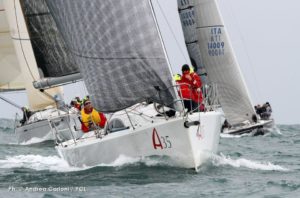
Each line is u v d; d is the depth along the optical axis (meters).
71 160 61.06
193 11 108.38
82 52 57.91
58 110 98.44
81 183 52.81
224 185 50.97
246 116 110.25
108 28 56.44
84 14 57.16
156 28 56.25
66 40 59.50
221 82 109.31
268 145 87.12
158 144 54.91
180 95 56.12
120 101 56.72
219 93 109.31
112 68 56.66
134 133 55.50
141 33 56.12
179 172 54.84
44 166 65.06
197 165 54.72
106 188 50.47
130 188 50.12
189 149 54.03
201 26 108.50
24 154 80.38
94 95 57.75
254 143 90.62
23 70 105.06
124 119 58.53
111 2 56.12
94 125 60.16
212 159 57.84
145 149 55.59
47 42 75.25
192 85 59.88
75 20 57.75
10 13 104.19
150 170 55.31
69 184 52.75
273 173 56.50
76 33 58.00
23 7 75.94
